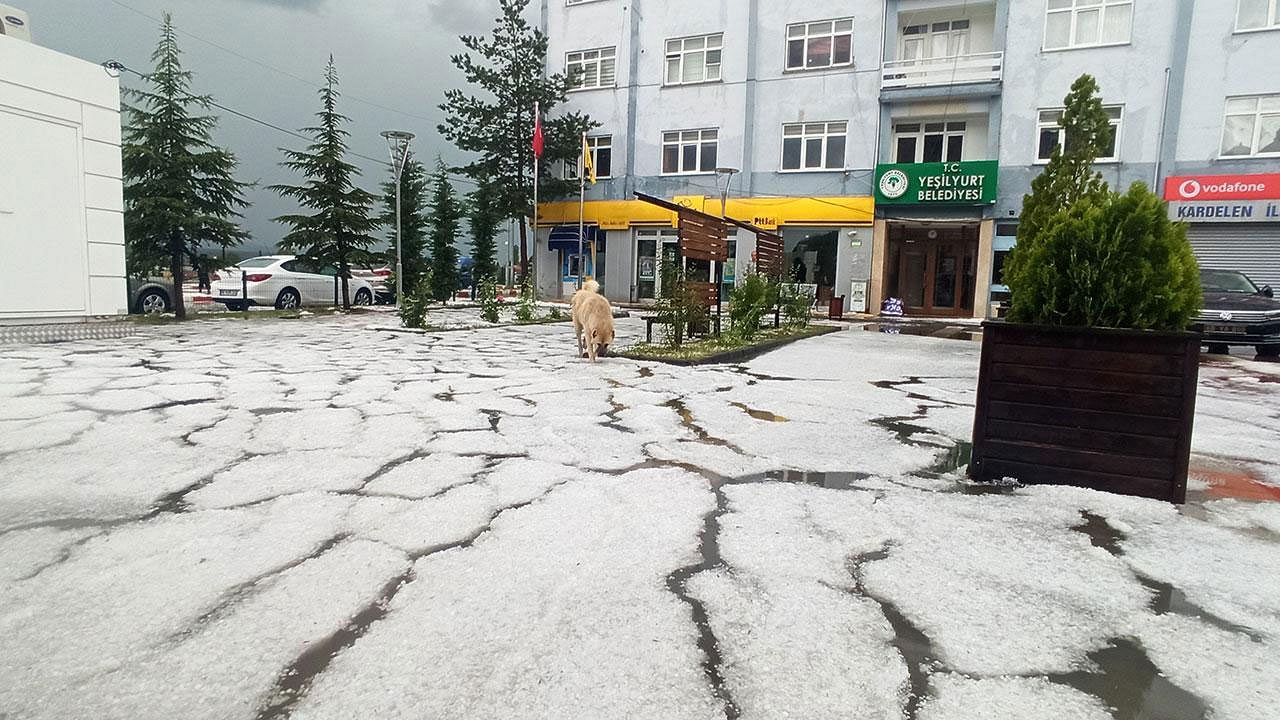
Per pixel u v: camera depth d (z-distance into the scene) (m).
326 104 16.92
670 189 22.95
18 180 9.13
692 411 5.15
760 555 2.47
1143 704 1.65
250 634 1.89
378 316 15.68
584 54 24.17
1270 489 3.42
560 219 24.64
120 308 10.58
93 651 1.80
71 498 2.98
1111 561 2.47
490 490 3.16
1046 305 3.39
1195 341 3.07
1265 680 1.76
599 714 1.57
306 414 4.82
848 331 14.02
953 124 19.97
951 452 4.07
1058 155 6.57
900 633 1.96
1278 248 16.30
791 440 4.29
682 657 1.80
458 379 6.54
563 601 2.09
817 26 20.80
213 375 6.55
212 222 13.41
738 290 10.70
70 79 9.66
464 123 23.70
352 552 2.44
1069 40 18.14
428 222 20.88
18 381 6.04
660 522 2.78
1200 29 16.84
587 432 4.39
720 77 22.09
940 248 20.25
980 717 1.59
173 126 13.62
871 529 2.75
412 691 1.64
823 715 1.58
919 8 19.56
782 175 21.38
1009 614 2.07
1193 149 17.09
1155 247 3.21
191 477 3.30
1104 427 3.26
